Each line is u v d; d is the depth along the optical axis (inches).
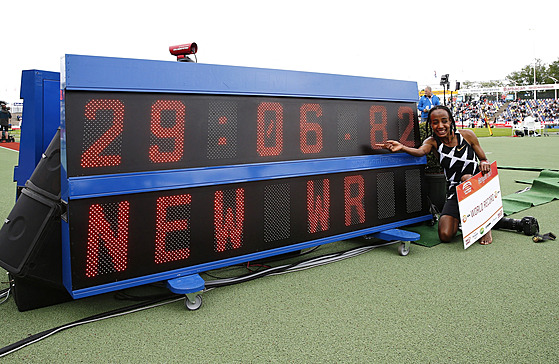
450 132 146.1
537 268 122.1
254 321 90.2
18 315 94.0
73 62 85.4
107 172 90.1
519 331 84.6
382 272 120.1
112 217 91.4
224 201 107.0
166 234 98.6
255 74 110.3
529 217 156.9
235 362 74.1
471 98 2276.1
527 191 240.8
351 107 133.3
